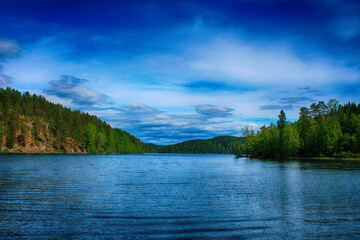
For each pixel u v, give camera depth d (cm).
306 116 15275
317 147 11469
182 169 5234
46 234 1188
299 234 1223
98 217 1473
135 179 3297
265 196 2145
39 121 16425
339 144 10712
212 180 3256
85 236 1165
